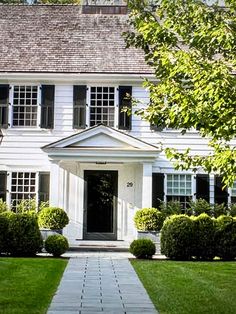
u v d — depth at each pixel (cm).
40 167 2050
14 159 2056
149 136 2058
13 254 1628
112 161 1945
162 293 1042
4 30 2264
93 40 2225
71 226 2059
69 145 1944
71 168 2086
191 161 1056
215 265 1469
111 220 2078
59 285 1123
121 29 2288
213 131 930
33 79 2058
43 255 1680
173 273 1305
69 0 3334
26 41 2211
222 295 1022
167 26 1032
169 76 984
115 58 2134
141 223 1856
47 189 2045
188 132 2058
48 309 877
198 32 985
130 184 2086
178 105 936
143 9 1073
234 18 1009
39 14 2353
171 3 1043
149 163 1939
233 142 1906
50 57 2131
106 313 856
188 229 1609
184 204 2052
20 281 1140
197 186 2050
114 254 1792
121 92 2062
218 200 2047
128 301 962
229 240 1616
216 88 880
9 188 2047
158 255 1780
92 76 2048
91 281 1180
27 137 2062
